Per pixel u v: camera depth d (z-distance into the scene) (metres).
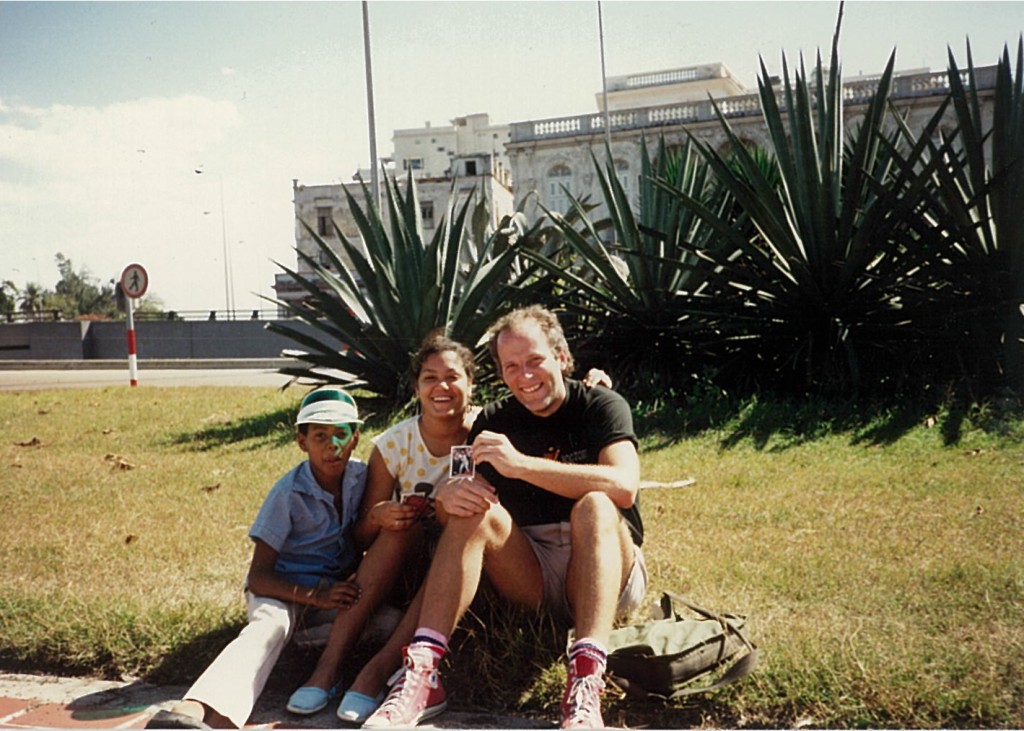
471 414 3.61
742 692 2.78
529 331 3.29
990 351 7.71
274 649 2.96
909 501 4.99
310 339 9.33
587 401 3.30
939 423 7.00
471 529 2.91
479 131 87.25
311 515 3.38
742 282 8.63
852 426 7.24
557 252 10.08
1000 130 7.67
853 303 8.28
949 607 3.36
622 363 9.43
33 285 31.52
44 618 3.50
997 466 5.71
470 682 2.97
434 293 8.84
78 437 8.79
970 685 2.72
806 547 4.21
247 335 29.64
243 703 2.76
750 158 8.46
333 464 3.41
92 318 31.97
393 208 9.12
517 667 2.98
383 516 3.23
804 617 3.31
